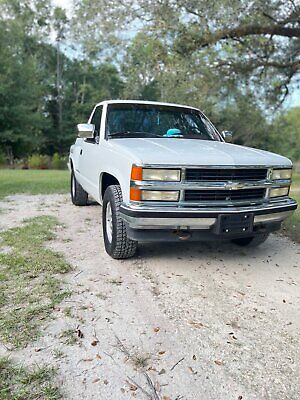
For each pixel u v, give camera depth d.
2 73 25.92
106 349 2.33
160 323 2.67
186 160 3.31
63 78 37.50
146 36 10.02
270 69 12.17
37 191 8.59
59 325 2.59
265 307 2.96
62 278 3.38
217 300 3.06
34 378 2.03
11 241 4.43
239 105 13.96
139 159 3.27
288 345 2.45
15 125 27.48
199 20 9.41
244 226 3.48
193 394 1.96
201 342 2.45
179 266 3.82
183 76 10.74
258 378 2.11
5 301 2.90
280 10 9.76
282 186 3.78
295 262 4.05
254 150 4.08
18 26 27.34
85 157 5.38
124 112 4.77
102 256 4.04
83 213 6.19
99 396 1.92
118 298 3.04
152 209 3.23
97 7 9.90
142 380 2.06
